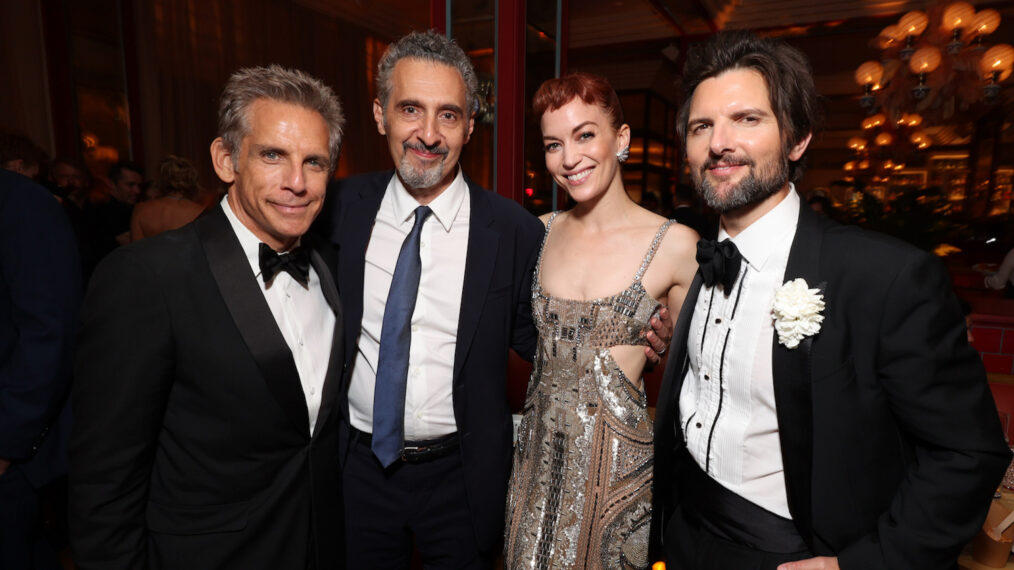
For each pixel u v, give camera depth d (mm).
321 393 1166
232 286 1036
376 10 8164
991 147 9844
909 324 904
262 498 1077
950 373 894
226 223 1093
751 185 1021
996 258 8797
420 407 1430
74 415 976
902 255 927
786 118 1018
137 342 962
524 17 3467
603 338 1358
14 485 1372
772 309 1002
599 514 1361
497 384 1484
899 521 911
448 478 1467
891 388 935
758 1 7207
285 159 1011
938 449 917
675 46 8188
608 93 1364
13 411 1288
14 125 5395
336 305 1196
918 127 8102
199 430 1030
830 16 7172
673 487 1261
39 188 1348
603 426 1364
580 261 1434
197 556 1019
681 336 1204
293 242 1186
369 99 8711
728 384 1090
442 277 1459
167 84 6340
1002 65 5449
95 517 944
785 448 999
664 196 9969
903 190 5953
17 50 5383
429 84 1317
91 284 987
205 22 6590
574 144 1364
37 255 1290
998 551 1263
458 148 1396
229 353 1025
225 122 1029
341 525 1239
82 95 5816
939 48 5816
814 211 1091
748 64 1015
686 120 1163
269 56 7227
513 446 1688
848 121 11305
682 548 1187
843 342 962
